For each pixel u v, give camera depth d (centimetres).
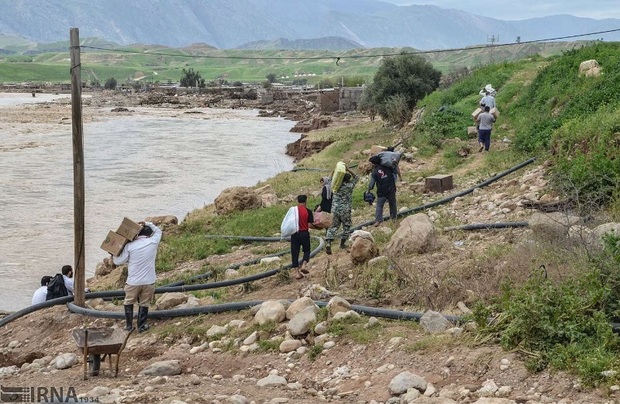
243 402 797
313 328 1041
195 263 1828
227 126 7850
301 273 1398
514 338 848
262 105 11606
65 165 4488
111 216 2866
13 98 13712
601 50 2977
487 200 1841
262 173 4131
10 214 2945
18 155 4975
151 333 1206
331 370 930
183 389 882
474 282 1120
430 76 5094
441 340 905
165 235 2177
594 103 2253
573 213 1455
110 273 1841
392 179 1734
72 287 1505
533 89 3170
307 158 4259
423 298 1122
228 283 1431
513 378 789
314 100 11300
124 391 872
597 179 1539
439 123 3156
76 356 1145
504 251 1261
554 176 1738
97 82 19800
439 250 1402
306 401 805
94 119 8656
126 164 4556
